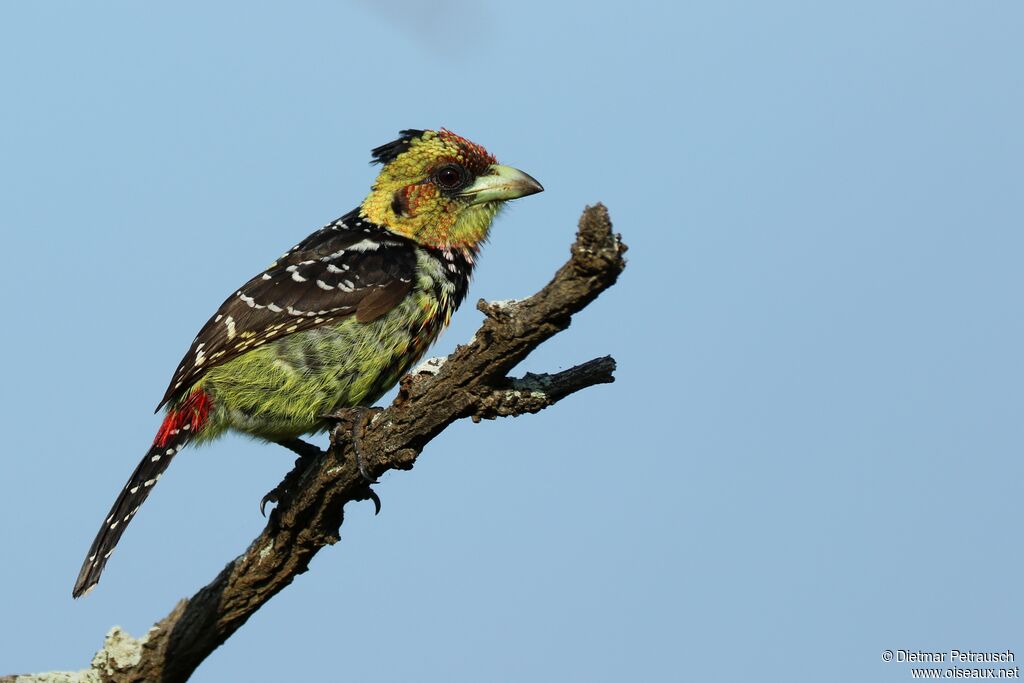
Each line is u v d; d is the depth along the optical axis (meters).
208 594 9.75
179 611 9.73
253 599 9.72
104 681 9.66
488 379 8.36
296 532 9.51
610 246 7.16
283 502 9.49
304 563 9.69
